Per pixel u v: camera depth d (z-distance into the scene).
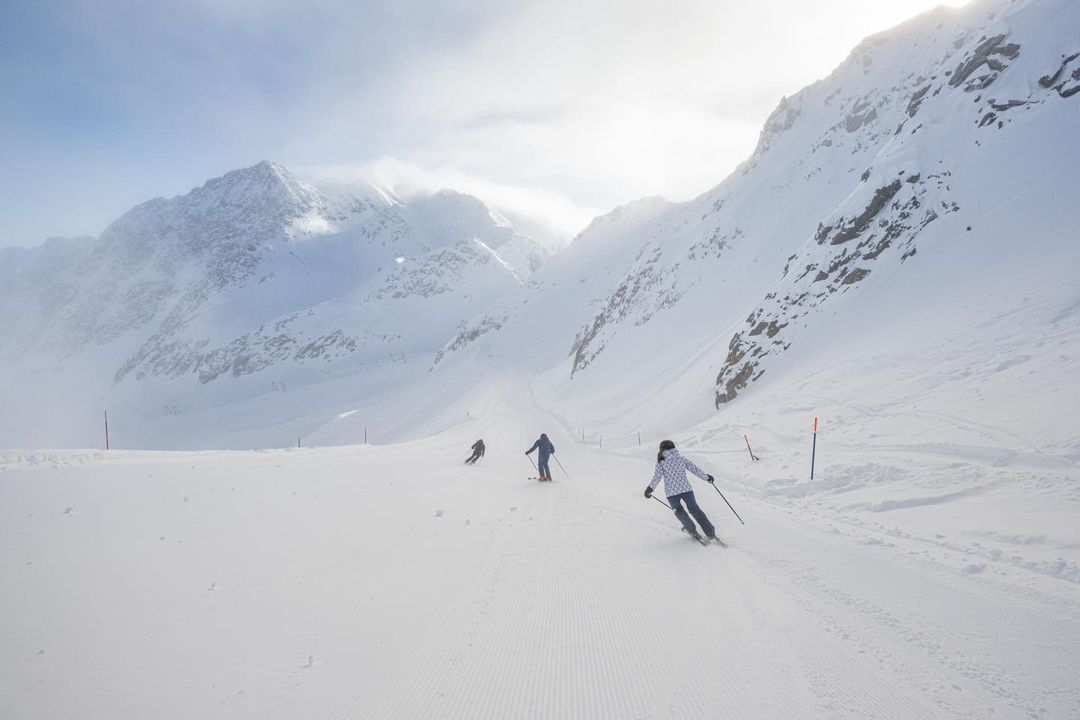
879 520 8.65
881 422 14.76
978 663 3.99
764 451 16.22
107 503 8.81
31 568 5.68
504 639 4.34
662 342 69.81
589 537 7.79
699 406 35.84
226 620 4.58
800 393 21.42
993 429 11.52
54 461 13.93
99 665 3.73
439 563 6.38
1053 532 6.86
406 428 112.12
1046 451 9.85
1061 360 13.73
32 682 3.46
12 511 8.11
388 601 5.14
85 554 6.21
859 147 72.38
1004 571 6.05
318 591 5.34
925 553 6.77
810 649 4.17
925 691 3.58
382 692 3.51
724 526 8.59
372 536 7.50
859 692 3.55
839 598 5.27
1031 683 3.71
